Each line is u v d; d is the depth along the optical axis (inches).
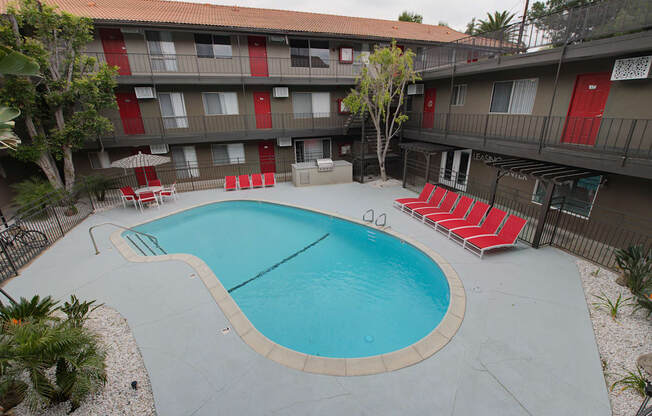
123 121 615.8
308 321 265.0
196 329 231.1
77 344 160.1
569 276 294.2
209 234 442.9
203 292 276.8
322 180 650.2
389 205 512.7
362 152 637.3
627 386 178.7
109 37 566.6
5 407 156.3
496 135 494.0
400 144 597.6
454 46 530.3
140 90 588.1
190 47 613.0
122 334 226.2
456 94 569.6
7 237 342.6
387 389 182.2
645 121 315.9
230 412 168.9
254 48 655.1
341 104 753.6
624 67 315.0
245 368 196.9
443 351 209.0
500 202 494.6
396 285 317.1
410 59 525.0
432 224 425.1
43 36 429.4
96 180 536.7
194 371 194.7
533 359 201.5
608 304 251.1
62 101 454.0
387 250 389.4
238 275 338.3
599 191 368.8
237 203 568.1
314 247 400.8
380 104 568.1
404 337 245.1
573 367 194.9
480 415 166.6
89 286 287.0
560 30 356.8
